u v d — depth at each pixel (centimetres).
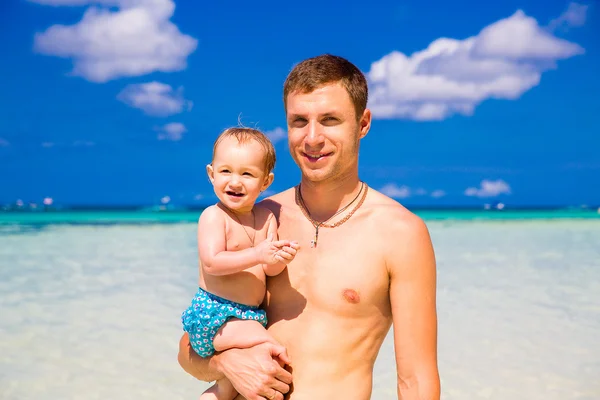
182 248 1527
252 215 304
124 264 1238
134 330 739
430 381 259
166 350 663
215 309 287
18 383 562
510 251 1524
